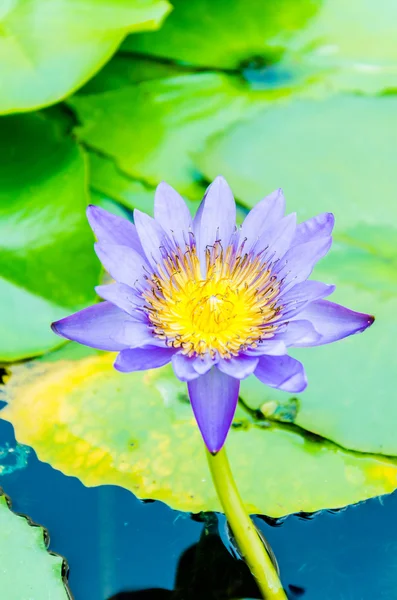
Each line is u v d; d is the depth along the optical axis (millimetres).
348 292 988
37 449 944
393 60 1097
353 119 1068
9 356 968
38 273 983
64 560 910
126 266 904
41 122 1041
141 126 1054
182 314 920
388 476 936
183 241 923
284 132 1059
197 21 1099
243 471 936
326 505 929
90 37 1002
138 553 920
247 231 925
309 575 916
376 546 923
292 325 895
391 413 952
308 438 945
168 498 931
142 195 1024
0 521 911
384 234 1017
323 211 1023
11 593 894
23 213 995
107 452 943
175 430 950
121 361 882
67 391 961
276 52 1092
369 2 1106
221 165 1040
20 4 1009
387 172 1044
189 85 1075
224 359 896
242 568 917
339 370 965
